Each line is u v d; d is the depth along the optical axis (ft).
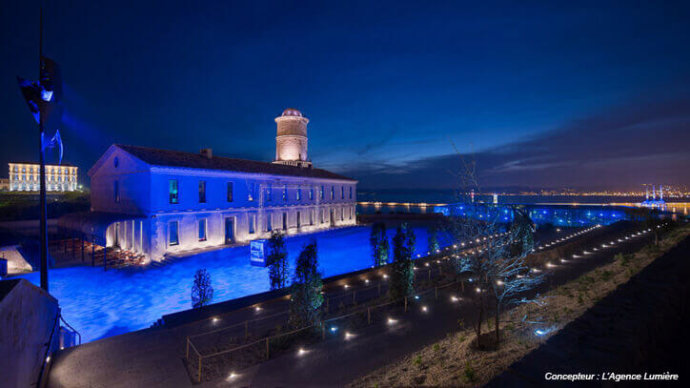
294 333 39.40
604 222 148.25
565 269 64.64
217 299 62.23
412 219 193.77
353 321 43.73
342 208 168.45
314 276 42.19
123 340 38.93
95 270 80.28
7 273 75.41
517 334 31.68
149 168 88.33
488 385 18.48
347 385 27.84
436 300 51.21
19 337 23.72
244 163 126.00
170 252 91.91
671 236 79.10
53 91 43.60
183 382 29.78
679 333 20.39
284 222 131.75
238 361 33.47
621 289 33.88
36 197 250.78
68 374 31.19
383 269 71.41
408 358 31.96
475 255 34.88
